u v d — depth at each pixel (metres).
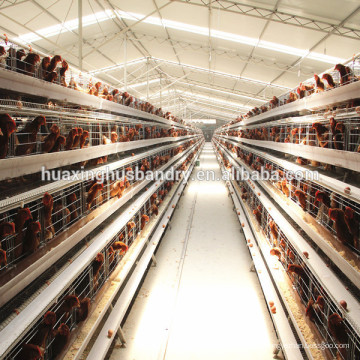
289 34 6.22
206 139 47.97
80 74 3.56
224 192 10.66
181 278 4.41
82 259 2.48
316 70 7.76
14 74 1.99
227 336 3.16
